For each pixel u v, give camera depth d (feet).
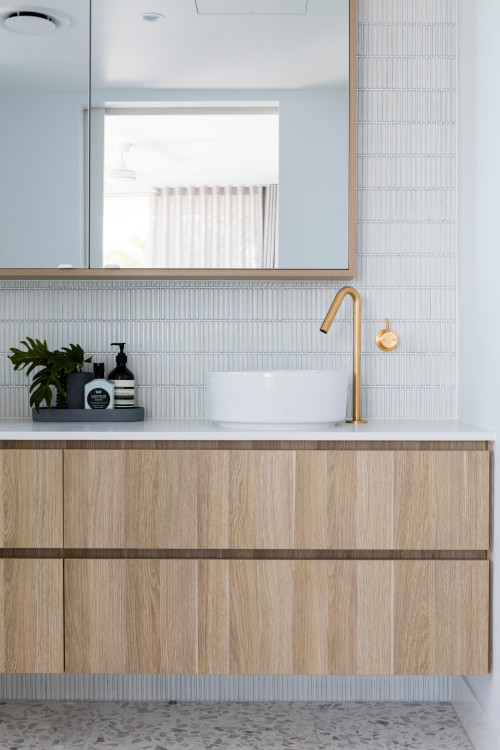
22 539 6.18
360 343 7.20
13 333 7.70
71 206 7.23
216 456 6.12
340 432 6.18
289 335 7.67
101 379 7.27
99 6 7.29
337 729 6.81
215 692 7.49
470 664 6.15
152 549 6.23
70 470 6.15
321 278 7.30
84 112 7.27
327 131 7.28
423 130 7.60
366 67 7.61
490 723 6.12
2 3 7.27
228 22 7.30
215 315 7.67
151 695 7.50
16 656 6.20
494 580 6.12
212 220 7.25
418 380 7.65
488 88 6.47
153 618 6.16
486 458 6.15
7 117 7.26
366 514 6.14
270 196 7.26
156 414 7.69
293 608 6.14
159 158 7.26
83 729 6.80
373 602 6.14
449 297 7.63
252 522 6.13
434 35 7.60
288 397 6.35
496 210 6.23
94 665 6.18
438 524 6.15
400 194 7.62
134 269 7.20
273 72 7.29
